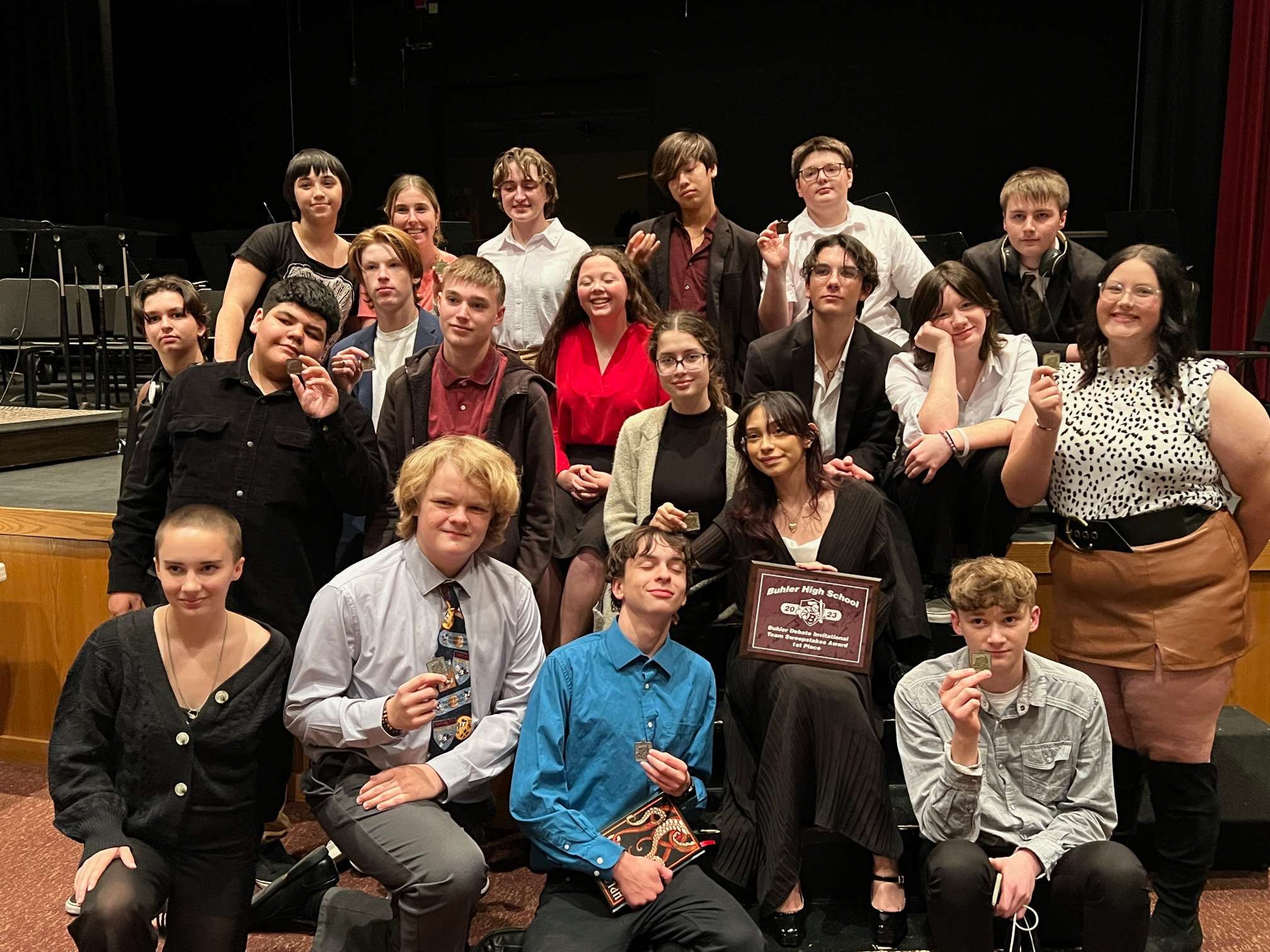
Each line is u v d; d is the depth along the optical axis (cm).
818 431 268
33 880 274
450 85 869
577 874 229
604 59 830
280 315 255
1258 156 621
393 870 204
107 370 629
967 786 219
